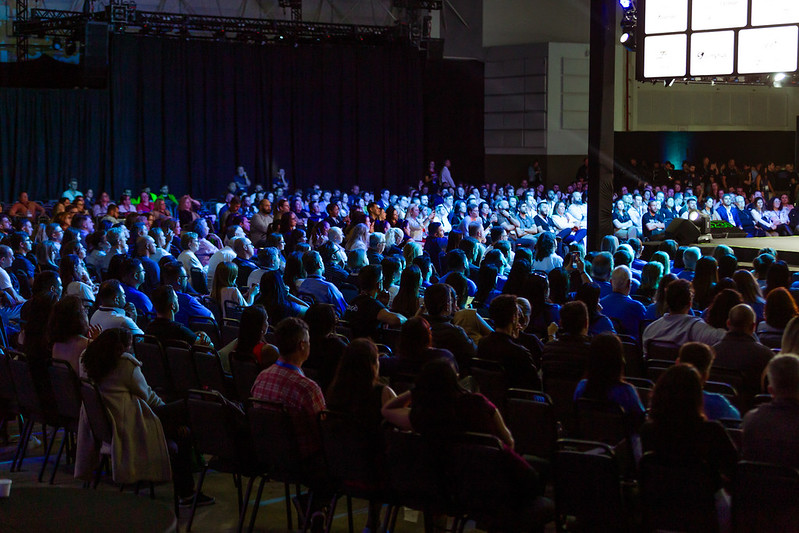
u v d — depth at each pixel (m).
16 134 22.78
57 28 22.45
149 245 10.88
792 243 16.39
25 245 11.70
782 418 4.29
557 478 4.46
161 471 5.74
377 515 5.24
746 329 5.86
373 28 26.45
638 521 4.48
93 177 23.64
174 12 25.27
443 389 4.60
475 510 4.60
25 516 3.46
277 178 25.47
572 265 10.62
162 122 24.45
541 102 28.62
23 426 7.19
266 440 5.18
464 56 29.39
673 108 30.88
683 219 16.80
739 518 4.04
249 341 6.23
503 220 22.06
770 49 13.61
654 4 14.51
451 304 6.87
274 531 5.59
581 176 27.91
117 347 5.74
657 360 6.18
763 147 30.58
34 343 6.50
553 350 6.11
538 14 29.36
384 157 27.16
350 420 4.84
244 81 25.27
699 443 4.13
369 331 7.34
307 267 9.48
